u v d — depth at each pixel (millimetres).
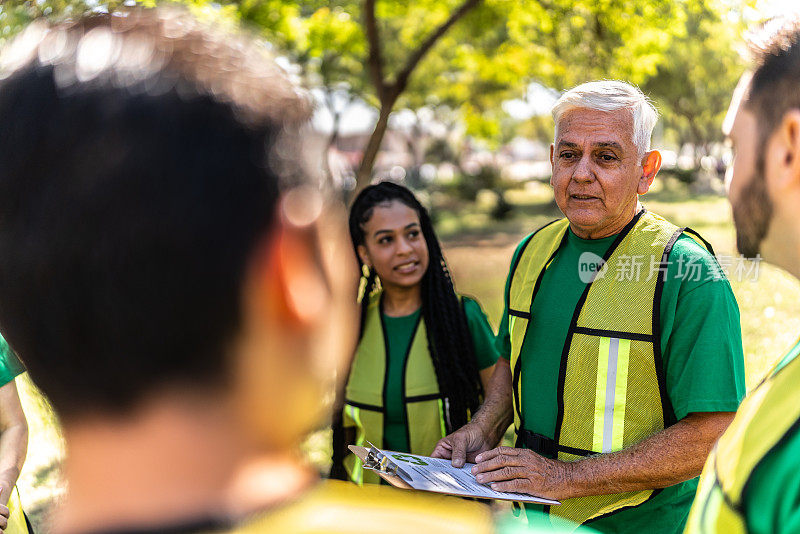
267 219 502
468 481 1837
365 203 2604
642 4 6430
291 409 541
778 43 898
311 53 8320
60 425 519
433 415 2543
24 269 477
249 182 494
